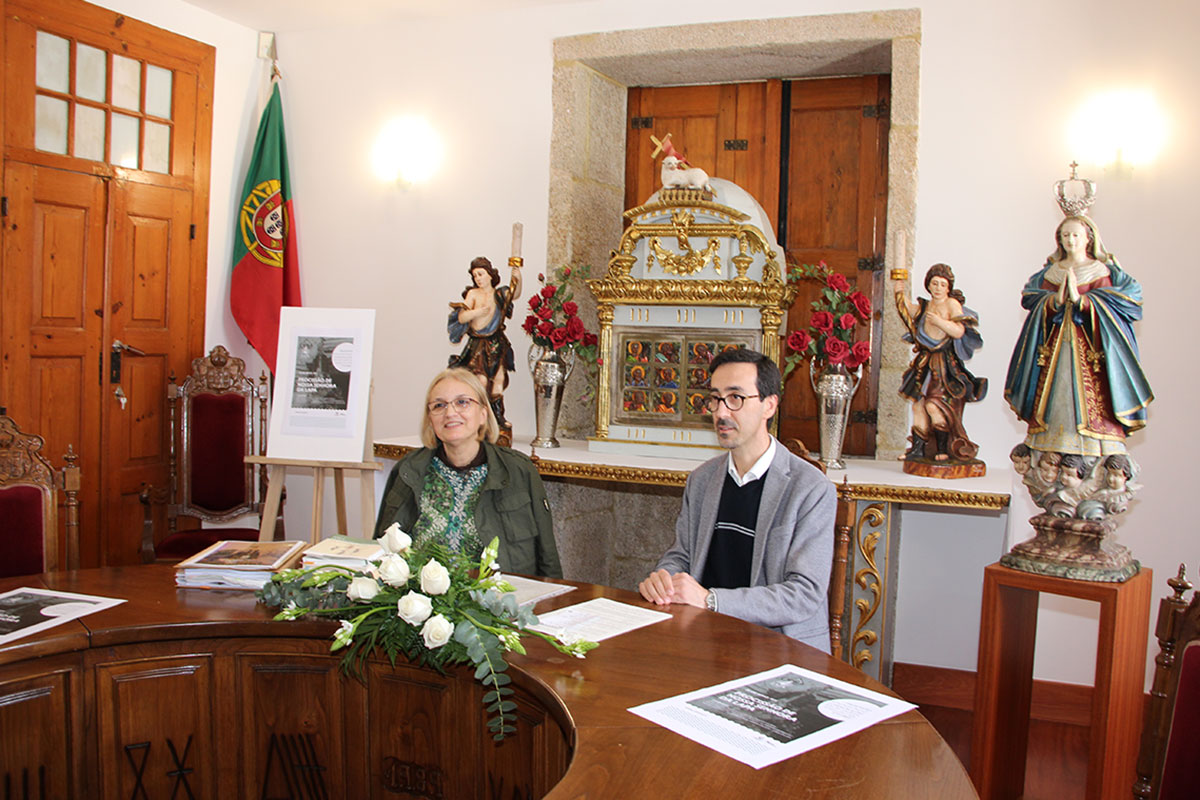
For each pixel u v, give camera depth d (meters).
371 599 1.77
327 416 3.35
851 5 3.68
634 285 3.57
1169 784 1.50
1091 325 2.48
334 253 4.68
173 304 4.46
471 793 1.85
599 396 3.68
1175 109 3.31
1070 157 3.45
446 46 4.42
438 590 1.68
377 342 4.61
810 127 4.16
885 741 1.34
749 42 3.82
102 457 4.19
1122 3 3.37
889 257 3.65
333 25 4.63
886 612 3.10
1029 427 2.65
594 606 2.05
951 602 3.69
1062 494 2.55
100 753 1.88
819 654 1.74
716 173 4.32
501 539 2.57
